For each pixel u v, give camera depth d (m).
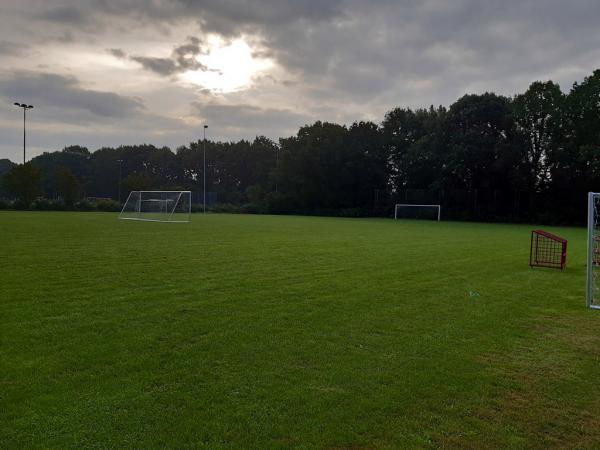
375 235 20.88
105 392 3.66
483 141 44.53
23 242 14.20
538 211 44.59
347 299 7.16
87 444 2.92
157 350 4.65
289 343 4.99
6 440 2.94
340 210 56.69
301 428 3.21
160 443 2.97
